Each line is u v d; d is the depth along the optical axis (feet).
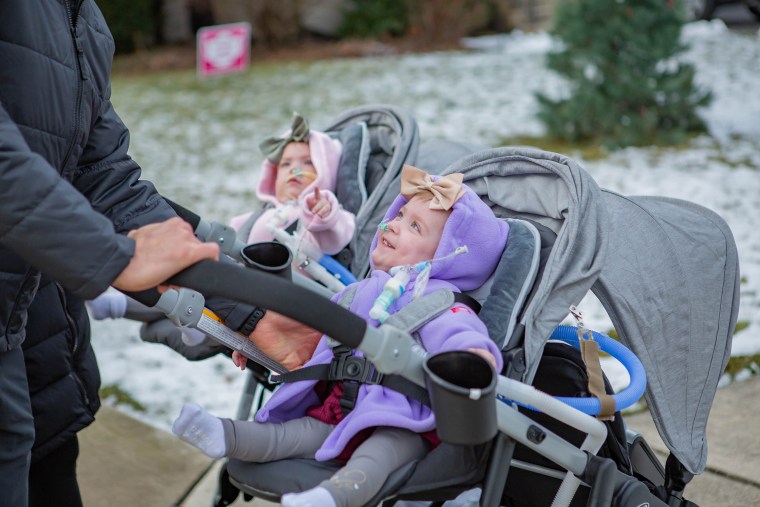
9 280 5.50
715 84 28.14
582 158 22.03
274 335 6.53
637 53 22.58
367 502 5.58
